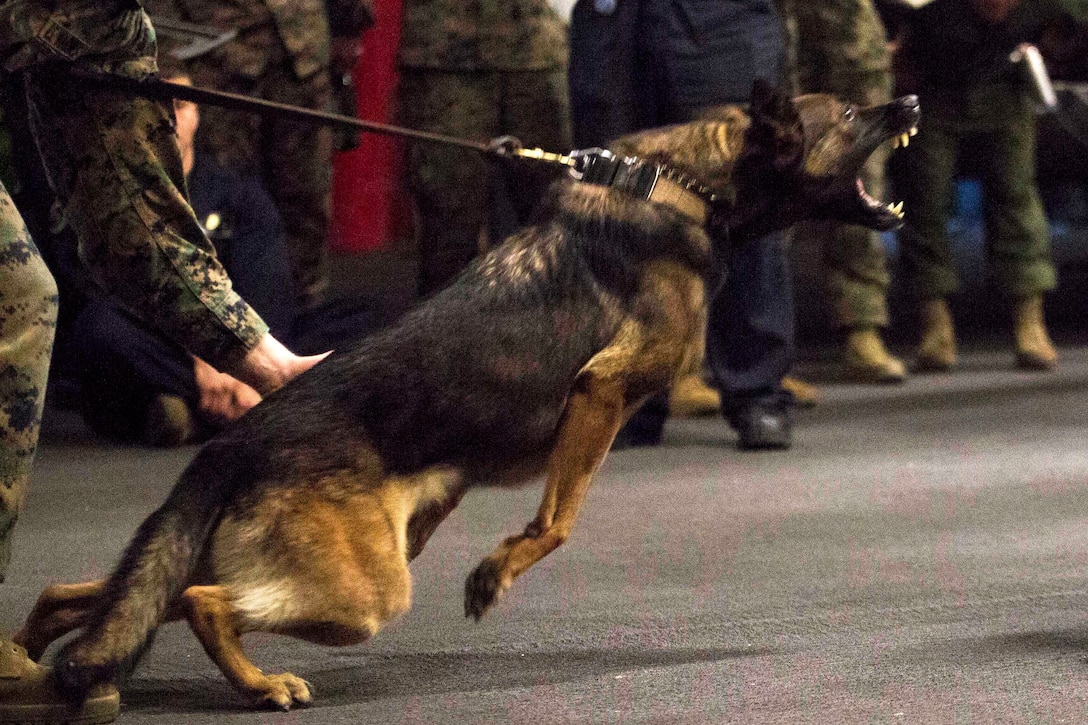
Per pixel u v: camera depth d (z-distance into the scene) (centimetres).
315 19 690
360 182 1359
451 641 348
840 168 339
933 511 490
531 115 745
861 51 732
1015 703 286
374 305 667
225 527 279
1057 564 411
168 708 299
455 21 730
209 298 315
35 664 287
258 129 699
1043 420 677
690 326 318
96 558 440
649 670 319
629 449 626
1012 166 826
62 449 643
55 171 315
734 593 388
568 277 309
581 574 412
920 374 842
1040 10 798
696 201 328
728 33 603
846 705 288
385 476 288
